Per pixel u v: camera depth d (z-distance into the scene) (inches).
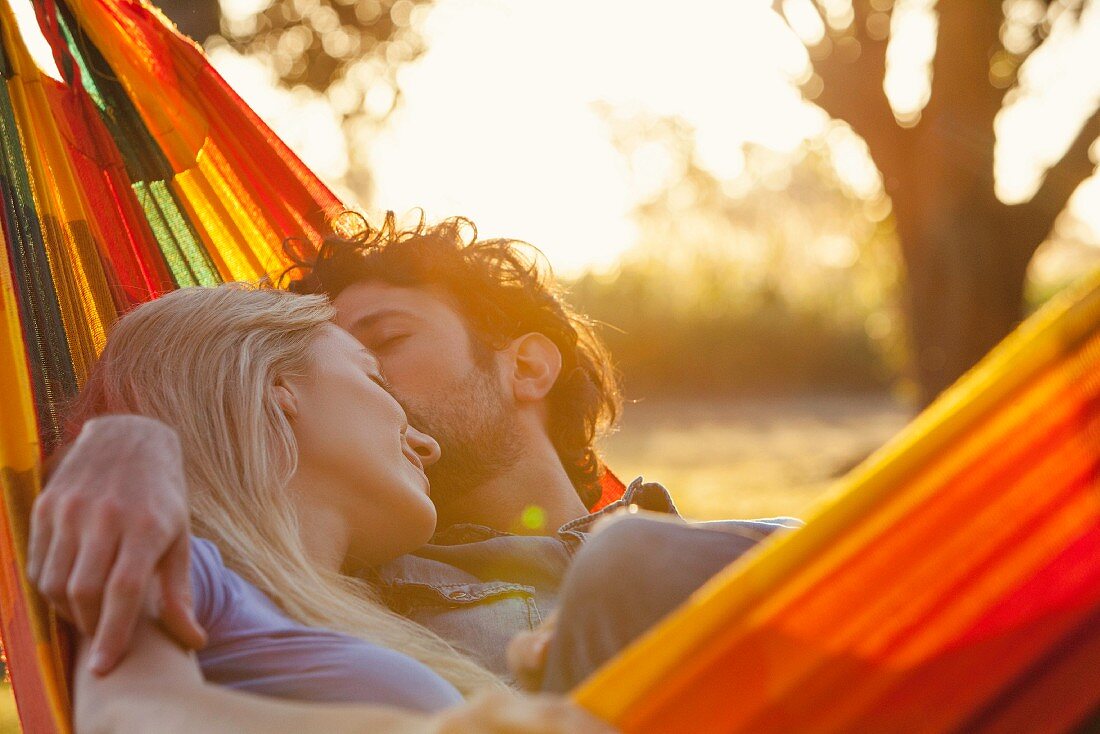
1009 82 313.9
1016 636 28.5
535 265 77.4
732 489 380.5
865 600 27.4
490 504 69.9
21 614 40.6
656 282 901.2
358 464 49.1
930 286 325.1
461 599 55.7
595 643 32.9
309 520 47.7
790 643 27.0
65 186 62.9
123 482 32.9
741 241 792.3
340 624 42.9
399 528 50.3
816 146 437.7
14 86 61.9
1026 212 317.4
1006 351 27.8
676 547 33.9
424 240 72.2
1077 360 27.4
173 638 33.0
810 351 905.5
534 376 73.2
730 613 26.1
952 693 28.4
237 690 35.9
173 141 75.6
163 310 50.7
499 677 52.4
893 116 329.1
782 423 671.8
